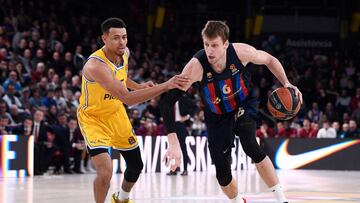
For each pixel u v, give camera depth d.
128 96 5.13
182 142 12.08
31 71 14.39
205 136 13.99
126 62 5.93
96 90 5.75
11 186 9.42
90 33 18.73
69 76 14.88
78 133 12.58
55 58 15.53
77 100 14.06
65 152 12.32
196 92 16.62
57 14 18.95
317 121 17.70
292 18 23.91
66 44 17.03
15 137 11.39
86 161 12.87
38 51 15.20
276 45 22.03
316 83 20.12
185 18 23.72
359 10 23.11
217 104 5.55
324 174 13.29
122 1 22.86
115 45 5.60
